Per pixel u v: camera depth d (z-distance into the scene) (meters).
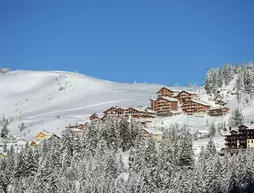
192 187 116.06
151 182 120.44
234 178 117.88
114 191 121.44
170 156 142.38
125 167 155.12
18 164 152.88
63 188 128.62
